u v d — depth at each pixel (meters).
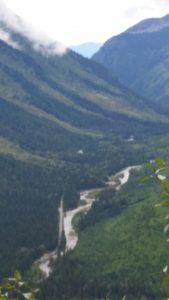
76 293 173.62
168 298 20.61
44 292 171.75
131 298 168.88
